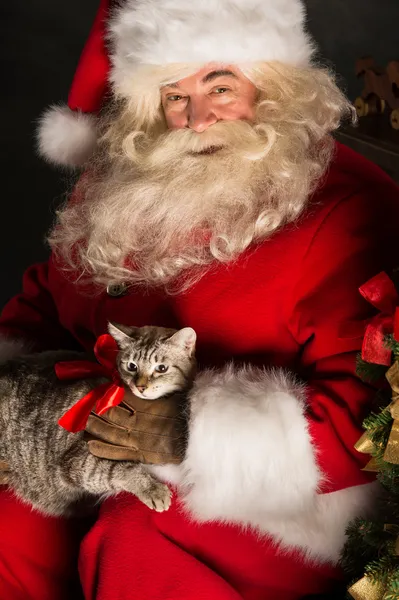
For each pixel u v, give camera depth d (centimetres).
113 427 168
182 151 192
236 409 162
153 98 201
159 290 190
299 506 165
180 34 183
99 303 200
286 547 168
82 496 188
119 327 177
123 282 196
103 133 218
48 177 460
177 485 171
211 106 190
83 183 221
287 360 181
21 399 188
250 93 192
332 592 175
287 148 188
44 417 183
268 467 160
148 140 205
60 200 436
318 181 184
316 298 174
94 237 202
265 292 178
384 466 150
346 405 163
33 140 488
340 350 170
